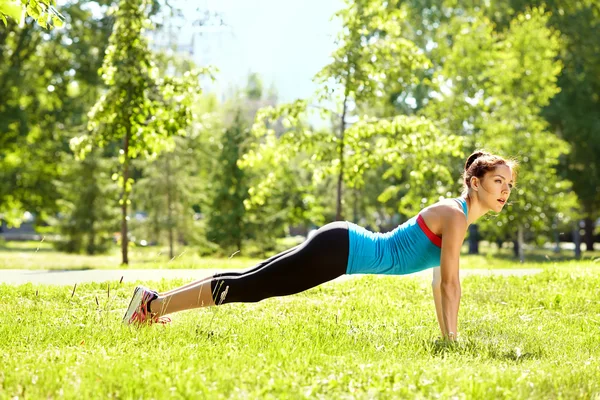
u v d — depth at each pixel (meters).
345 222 5.21
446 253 5.08
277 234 31.02
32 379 3.67
